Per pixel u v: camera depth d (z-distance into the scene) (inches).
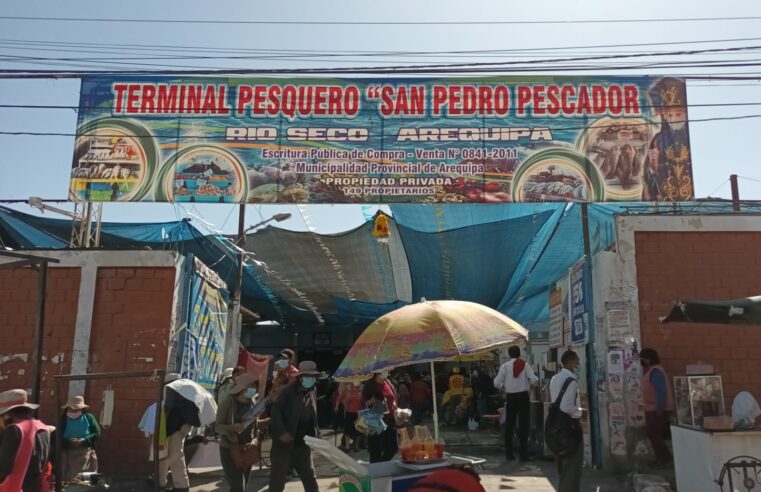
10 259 427.8
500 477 358.3
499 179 482.0
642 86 490.6
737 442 262.2
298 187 486.3
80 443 341.7
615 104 488.7
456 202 480.4
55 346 420.8
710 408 287.1
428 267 575.5
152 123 496.7
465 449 481.1
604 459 379.9
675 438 297.6
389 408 340.5
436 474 141.9
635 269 397.4
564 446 267.3
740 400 314.0
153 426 337.4
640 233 402.9
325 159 489.4
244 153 492.1
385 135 490.9
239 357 600.4
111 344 419.5
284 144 492.4
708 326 388.2
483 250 533.0
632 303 392.2
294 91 499.5
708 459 264.1
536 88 494.3
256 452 287.3
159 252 431.5
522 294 650.2
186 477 342.3
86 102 499.8
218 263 617.9
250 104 498.3
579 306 436.5
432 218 501.7
